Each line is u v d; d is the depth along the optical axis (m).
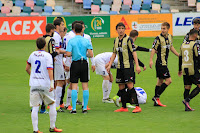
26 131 17.08
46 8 75.88
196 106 22.77
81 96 26.45
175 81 32.38
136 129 17.28
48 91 16.44
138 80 33.03
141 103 24.00
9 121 19.02
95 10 75.88
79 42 20.64
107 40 60.00
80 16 63.41
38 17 62.78
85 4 76.69
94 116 20.17
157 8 77.94
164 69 22.70
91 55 20.98
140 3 79.31
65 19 63.25
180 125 17.98
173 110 21.69
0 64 40.53
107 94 24.56
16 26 62.28
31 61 16.59
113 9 77.38
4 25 61.97
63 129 17.33
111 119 19.42
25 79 33.12
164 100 24.98
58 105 21.67
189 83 21.84
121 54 21.06
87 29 63.72
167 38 22.83
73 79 20.70
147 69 38.44
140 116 20.09
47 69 16.34
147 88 29.53
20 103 23.78
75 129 17.33
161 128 17.44
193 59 21.14
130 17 63.88
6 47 53.31
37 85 16.23
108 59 24.17
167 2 80.69
